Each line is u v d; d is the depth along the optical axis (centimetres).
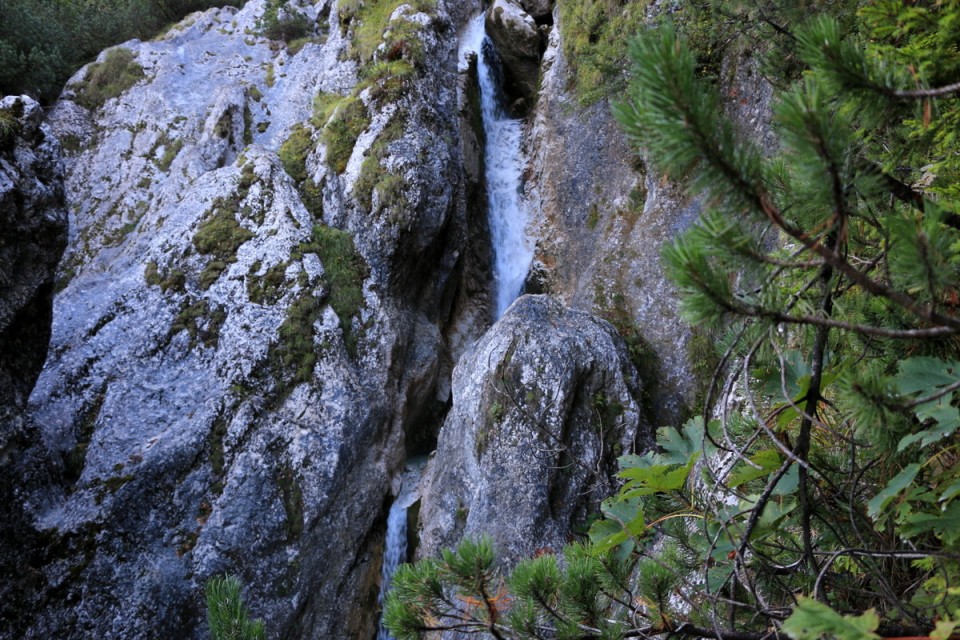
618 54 801
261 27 1380
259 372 713
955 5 144
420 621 176
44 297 512
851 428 176
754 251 122
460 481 704
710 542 164
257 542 620
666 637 177
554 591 179
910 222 115
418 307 972
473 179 1134
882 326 161
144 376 698
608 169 1029
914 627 133
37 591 520
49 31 1196
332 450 698
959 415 117
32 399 645
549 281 1052
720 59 773
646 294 867
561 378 692
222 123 1064
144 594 552
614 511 204
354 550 691
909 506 148
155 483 608
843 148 113
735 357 183
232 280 775
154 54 1225
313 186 935
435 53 1161
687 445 202
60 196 520
